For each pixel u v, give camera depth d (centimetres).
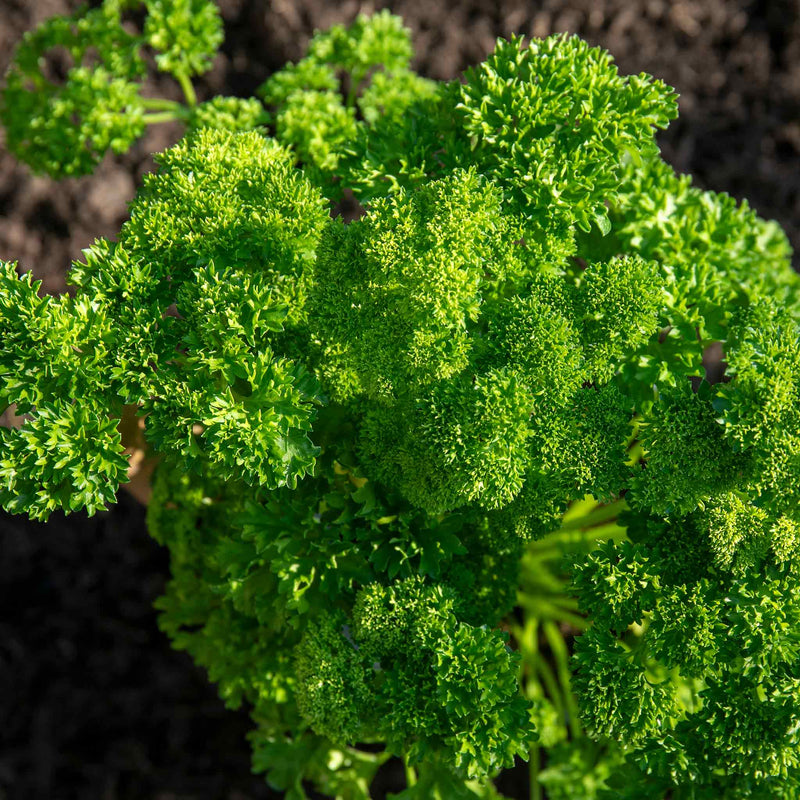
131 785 82
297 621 67
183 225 65
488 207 64
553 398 64
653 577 64
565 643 80
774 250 74
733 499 64
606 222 66
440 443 64
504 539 67
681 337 66
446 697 64
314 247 65
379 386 64
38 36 75
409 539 66
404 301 64
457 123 67
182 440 64
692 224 69
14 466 64
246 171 66
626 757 66
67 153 74
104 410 64
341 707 66
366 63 74
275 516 66
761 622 64
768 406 64
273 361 64
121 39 74
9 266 64
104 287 65
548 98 65
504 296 65
